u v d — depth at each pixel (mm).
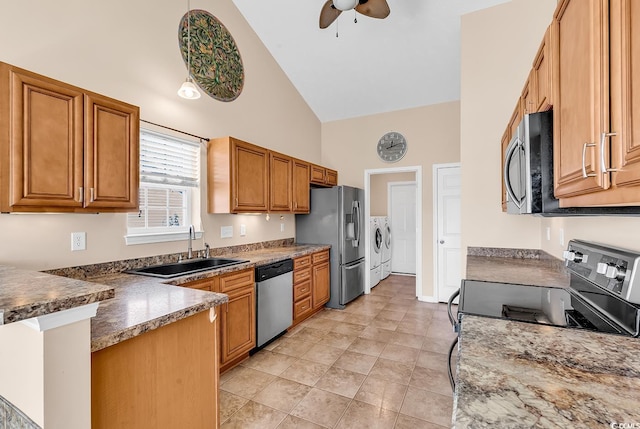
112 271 2193
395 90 4195
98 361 1067
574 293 1541
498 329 1005
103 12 2146
